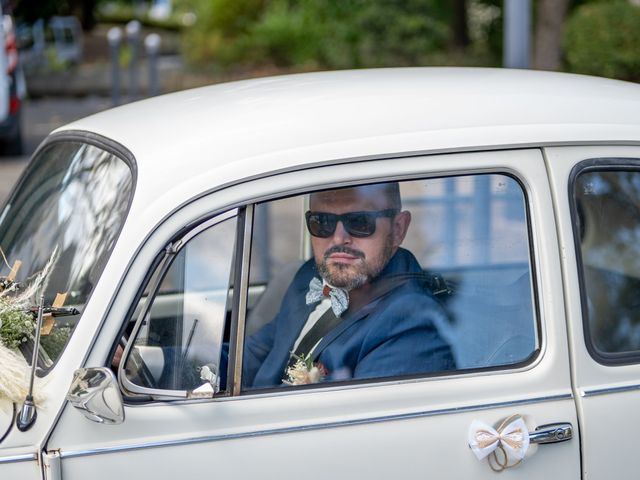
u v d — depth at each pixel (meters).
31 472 2.31
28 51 25.52
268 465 2.43
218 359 2.51
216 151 2.53
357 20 18.98
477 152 2.63
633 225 2.79
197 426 2.41
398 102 2.74
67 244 2.68
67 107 20.92
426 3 18.70
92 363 2.38
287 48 21.61
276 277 3.70
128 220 2.44
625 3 13.63
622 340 2.75
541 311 2.64
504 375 2.61
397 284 2.78
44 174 3.09
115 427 2.36
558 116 2.75
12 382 2.35
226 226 2.48
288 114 2.68
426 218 2.89
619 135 2.75
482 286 2.76
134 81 18.09
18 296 2.68
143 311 2.41
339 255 2.73
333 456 2.47
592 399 2.63
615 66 13.05
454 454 2.54
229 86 3.21
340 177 2.55
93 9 34.44
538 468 2.59
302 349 2.81
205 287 2.52
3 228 3.12
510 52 7.37
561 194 2.67
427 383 2.57
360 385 2.54
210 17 22.41
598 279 2.75
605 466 2.64
